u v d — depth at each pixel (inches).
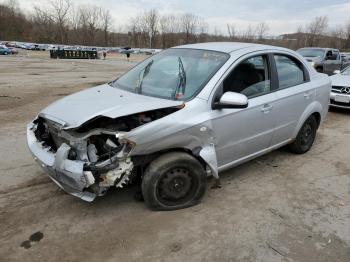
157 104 139.9
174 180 144.9
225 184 175.8
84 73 810.2
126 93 160.1
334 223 144.6
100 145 136.2
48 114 146.6
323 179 186.2
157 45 3718.0
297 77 200.4
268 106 173.0
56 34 3595.0
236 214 148.6
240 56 164.7
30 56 1792.6
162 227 137.7
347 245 130.7
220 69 156.0
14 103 368.2
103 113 131.1
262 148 181.5
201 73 157.8
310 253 125.6
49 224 138.3
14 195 159.5
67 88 504.7
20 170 186.2
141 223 139.9
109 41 3907.5
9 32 3595.0
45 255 120.9
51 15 3567.9
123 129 134.7
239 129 160.4
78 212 146.8
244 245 128.6
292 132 200.2
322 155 222.5
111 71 898.7
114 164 128.5
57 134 143.6
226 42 192.5
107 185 130.2
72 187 130.2
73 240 129.0
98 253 122.4
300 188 174.7
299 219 146.6
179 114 139.1
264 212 150.9
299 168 199.3
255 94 168.9
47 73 776.9
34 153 144.9
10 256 120.0
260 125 171.5
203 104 145.8
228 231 136.6
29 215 143.9
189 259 120.6
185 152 146.7
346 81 348.2
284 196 165.8
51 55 1700.3
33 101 384.8
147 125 131.4
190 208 151.9
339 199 165.2
